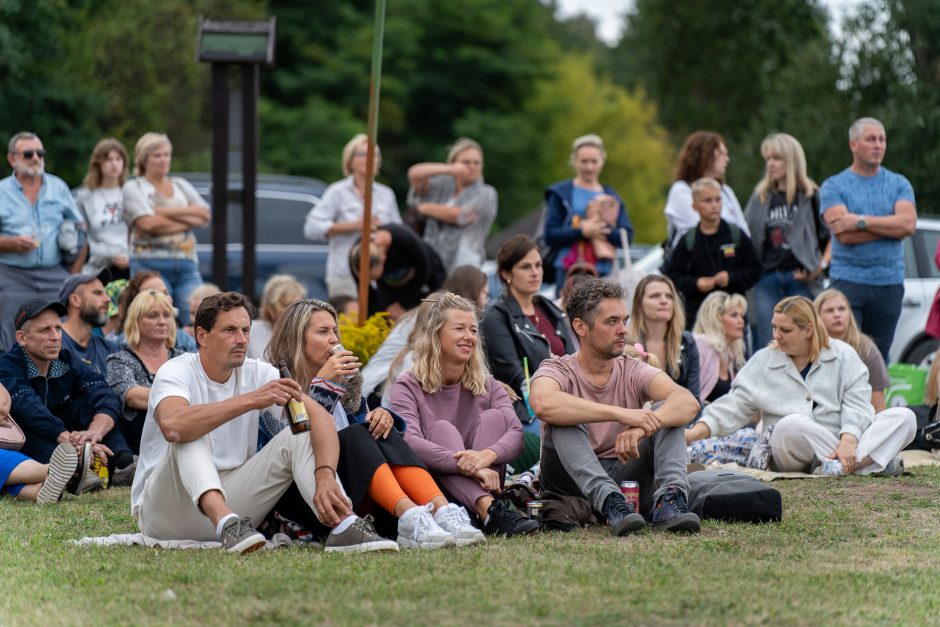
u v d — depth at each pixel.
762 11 52.12
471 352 10.88
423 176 19.44
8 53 38.12
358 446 9.60
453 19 60.47
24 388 12.89
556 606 7.49
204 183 23.45
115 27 48.34
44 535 10.01
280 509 9.80
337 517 9.13
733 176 40.12
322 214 19.36
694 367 13.66
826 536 9.92
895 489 12.13
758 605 7.57
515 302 13.77
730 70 54.97
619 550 9.15
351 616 7.23
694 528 9.90
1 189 16.41
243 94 18.94
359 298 15.86
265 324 16.52
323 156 54.56
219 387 9.55
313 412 9.33
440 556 8.89
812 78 38.09
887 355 16.48
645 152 72.75
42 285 16.56
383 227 16.62
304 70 57.28
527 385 13.12
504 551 9.08
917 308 20.88
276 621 7.16
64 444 11.80
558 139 68.00
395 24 58.41
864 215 16.06
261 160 53.84
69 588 7.99
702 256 16.64
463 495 10.30
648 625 7.14
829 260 17.42
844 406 13.38
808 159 36.78
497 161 59.34
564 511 10.27
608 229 17.55
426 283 16.86
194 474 8.98
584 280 10.73
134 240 17.59
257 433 9.75
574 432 10.34
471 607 7.45
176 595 7.72
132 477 13.25
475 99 60.75
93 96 43.12
